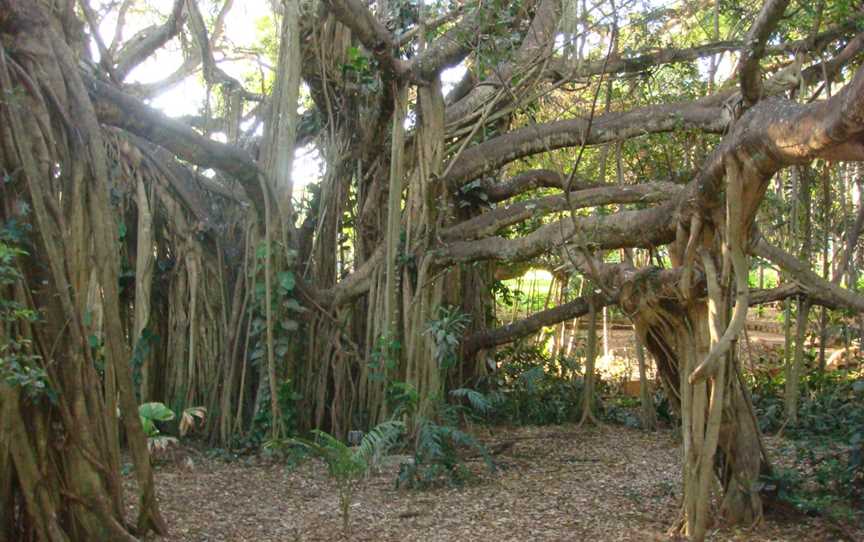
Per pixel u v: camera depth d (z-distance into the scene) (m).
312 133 12.73
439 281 11.79
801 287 11.72
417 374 11.26
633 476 9.70
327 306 11.93
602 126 11.38
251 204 11.00
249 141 12.71
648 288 7.18
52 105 6.51
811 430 11.76
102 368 9.21
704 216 6.61
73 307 6.34
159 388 11.77
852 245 12.22
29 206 6.19
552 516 7.88
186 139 9.15
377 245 12.23
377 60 10.38
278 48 11.27
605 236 8.22
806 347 16.50
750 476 7.25
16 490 6.10
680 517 7.16
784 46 10.84
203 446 11.31
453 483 9.27
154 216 11.67
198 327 11.65
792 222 11.79
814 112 4.87
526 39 11.60
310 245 12.48
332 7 9.45
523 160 14.64
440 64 10.98
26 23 6.38
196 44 12.82
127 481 9.42
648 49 11.35
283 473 10.07
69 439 6.24
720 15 13.08
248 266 11.45
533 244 9.89
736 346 7.16
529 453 11.33
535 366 15.02
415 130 11.60
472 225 11.57
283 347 11.16
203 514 8.09
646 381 13.38
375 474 9.88
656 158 12.48
